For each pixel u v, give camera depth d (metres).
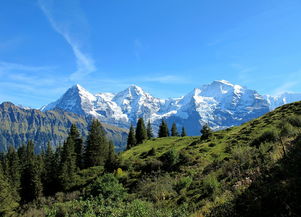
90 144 85.62
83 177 66.56
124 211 19.81
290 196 10.59
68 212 23.36
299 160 13.24
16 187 67.94
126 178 43.84
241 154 26.52
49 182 67.19
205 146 49.56
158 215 18.56
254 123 58.31
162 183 32.66
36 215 41.88
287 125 30.45
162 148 69.62
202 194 20.27
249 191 13.26
